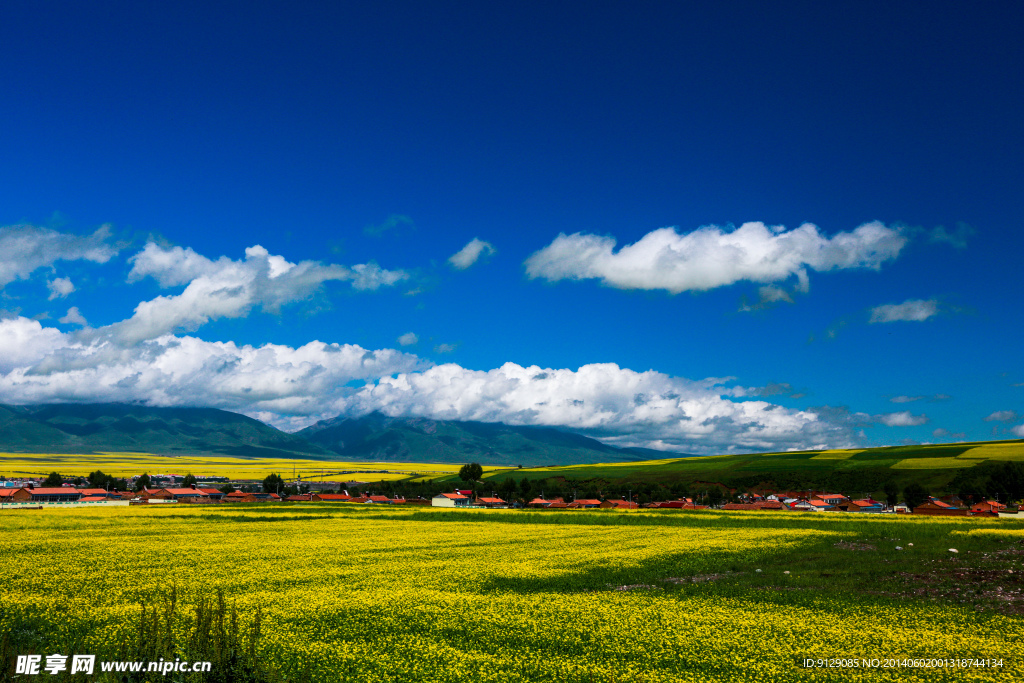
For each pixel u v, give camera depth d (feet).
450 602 98.84
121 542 169.58
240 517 253.65
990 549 159.74
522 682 63.93
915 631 82.53
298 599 99.91
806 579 120.47
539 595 105.19
